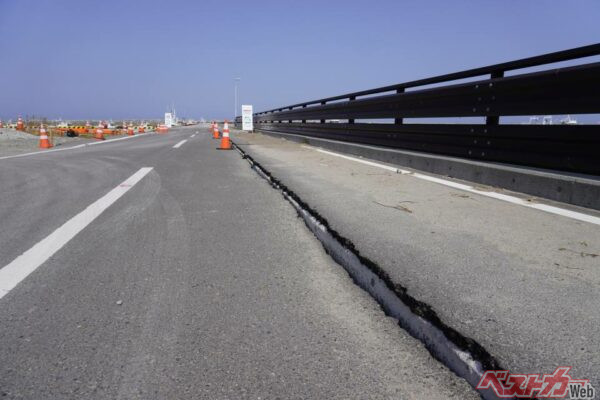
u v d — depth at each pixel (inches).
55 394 91.1
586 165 204.5
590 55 196.4
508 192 237.3
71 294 138.0
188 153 625.9
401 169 343.6
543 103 223.3
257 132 1525.6
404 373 96.3
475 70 278.2
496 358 86.7
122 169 434.0
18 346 108.9
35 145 848.9
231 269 158.2
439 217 190.9
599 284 120.1
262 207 256.1
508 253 144.3
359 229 172.9
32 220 229.3
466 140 291.6
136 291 139.9
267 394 90.5
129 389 92.7
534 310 105.3
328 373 96.7
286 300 133.1
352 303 131.0
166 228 211.9
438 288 117.3
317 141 631.8
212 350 106.4
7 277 151.5
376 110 443.2
